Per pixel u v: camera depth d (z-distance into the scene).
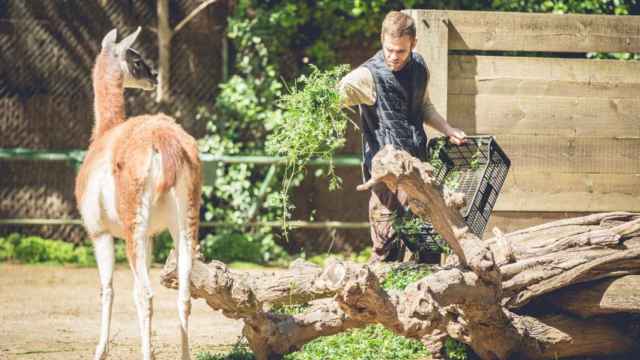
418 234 10.55
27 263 18.28
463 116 12.20
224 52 19.59
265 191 18.81
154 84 10.66
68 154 18.75
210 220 19.22
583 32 12.48
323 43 19.03
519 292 9.25
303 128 10.01
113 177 8.97
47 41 19.38
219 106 19.05
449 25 12.12
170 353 10.33
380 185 10.75
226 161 18.61
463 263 8.97
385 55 10.29
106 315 9.38
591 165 12.48
